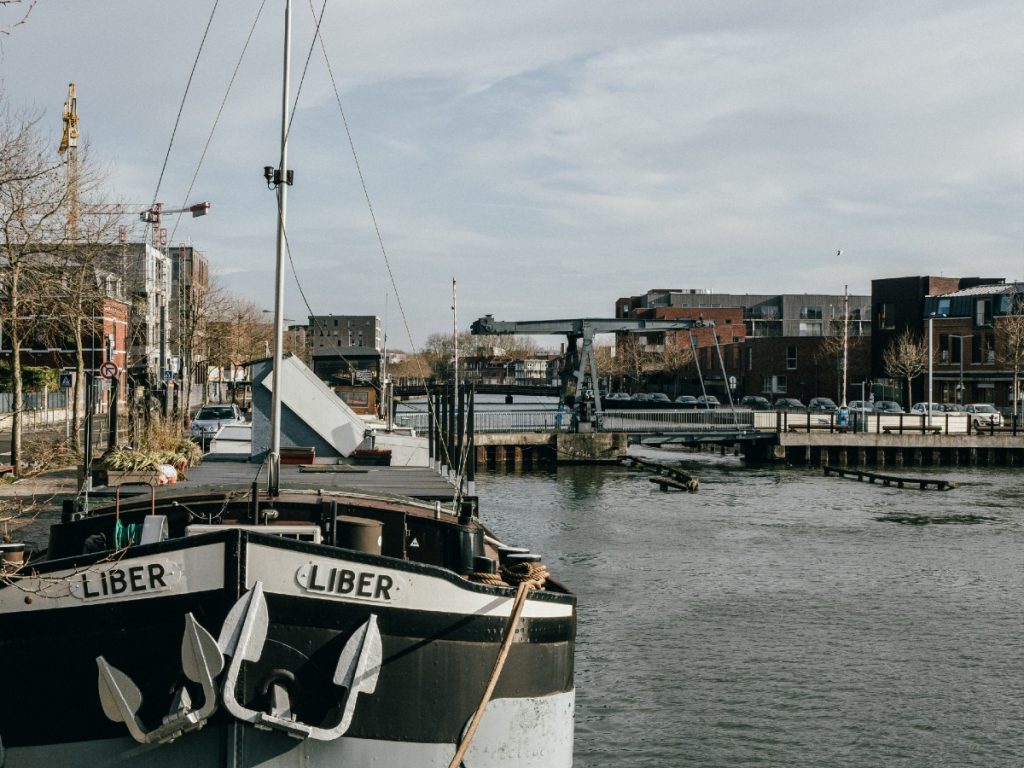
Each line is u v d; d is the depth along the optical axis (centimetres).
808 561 2816
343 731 836
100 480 1455
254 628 821
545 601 977
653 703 1605
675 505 4075
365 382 4031
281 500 1054
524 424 7094
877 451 6594
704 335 13988
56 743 855
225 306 8781
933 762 1386
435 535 1115
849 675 1755
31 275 3244
